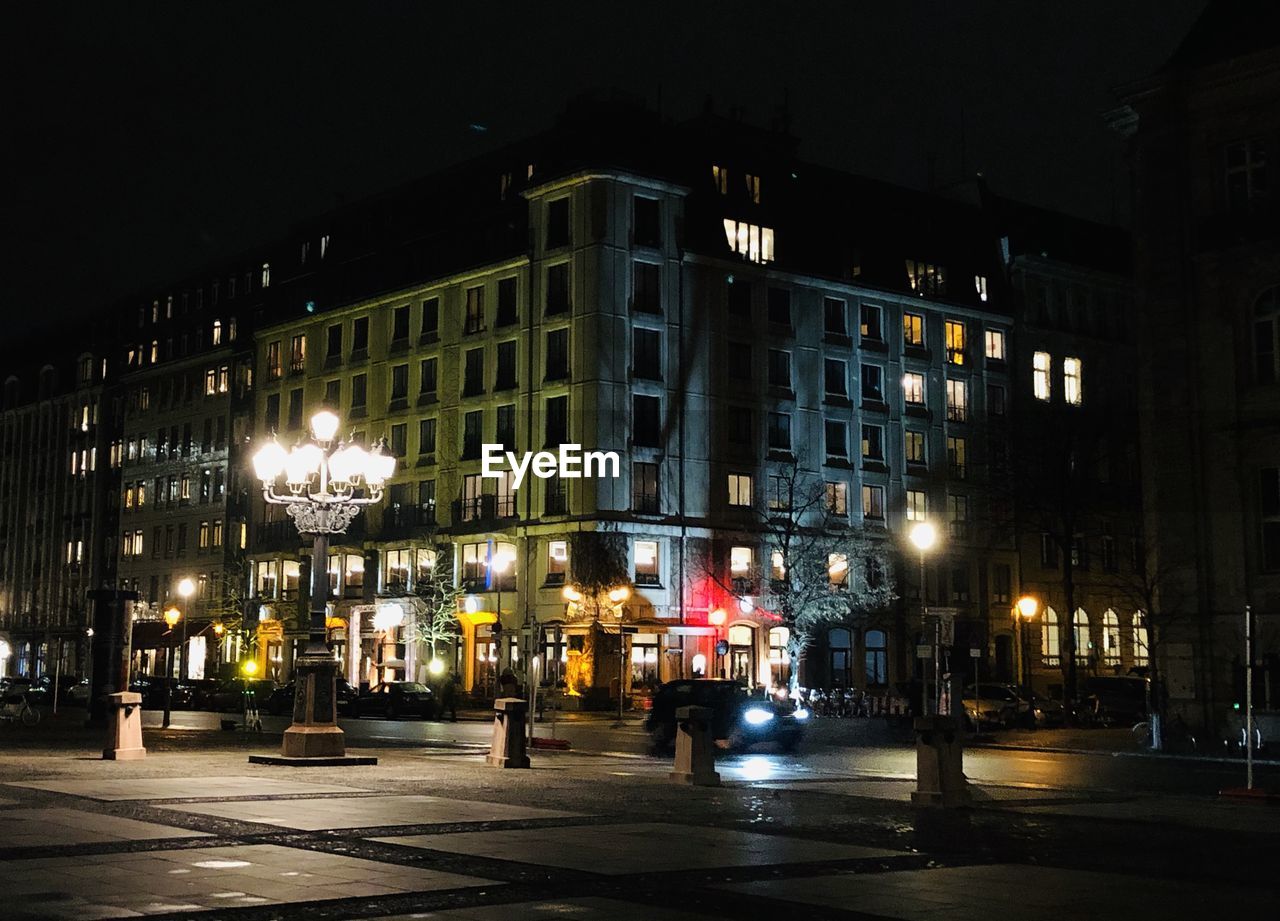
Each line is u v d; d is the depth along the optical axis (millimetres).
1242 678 36156
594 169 65688
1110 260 85688
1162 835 15570
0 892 10312
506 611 68125
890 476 74812
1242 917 10023
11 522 115562
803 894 10812
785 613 64062
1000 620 77562
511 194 71250
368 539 75875
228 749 30359
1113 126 40562
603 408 64688
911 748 37344
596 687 63062
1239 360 37531
